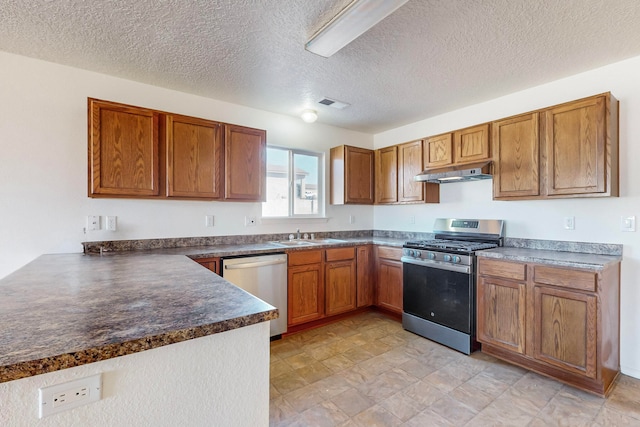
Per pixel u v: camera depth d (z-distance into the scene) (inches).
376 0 59.9
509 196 104.3
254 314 37.6
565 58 88.4
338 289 131.6
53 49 84.4
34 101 89.7
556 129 92.8
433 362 95.7
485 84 106.7
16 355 25.8
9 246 86.9
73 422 28.0
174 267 69.6
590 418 68.9
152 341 30.5
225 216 124.6
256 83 106.5
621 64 90.0
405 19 70.2
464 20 70.5
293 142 145.3
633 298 86.7
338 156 154.3
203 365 35.1
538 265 85.8
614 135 87.8
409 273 121.3
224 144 111.1
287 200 146.9
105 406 29.5
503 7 65.8
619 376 86.7
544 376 87.0
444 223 137.5
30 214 89.4
